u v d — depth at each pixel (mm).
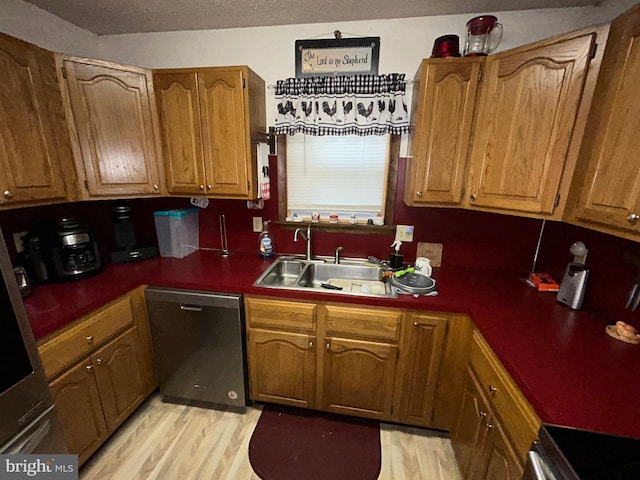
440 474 1534
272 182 2123
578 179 1238
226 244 2289
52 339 1270
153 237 2309
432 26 1771
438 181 1619
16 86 1313
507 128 1400
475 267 2012
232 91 1700
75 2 1624
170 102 1768
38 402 1084
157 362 1870
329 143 2053
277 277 2049
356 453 1646
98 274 1809
